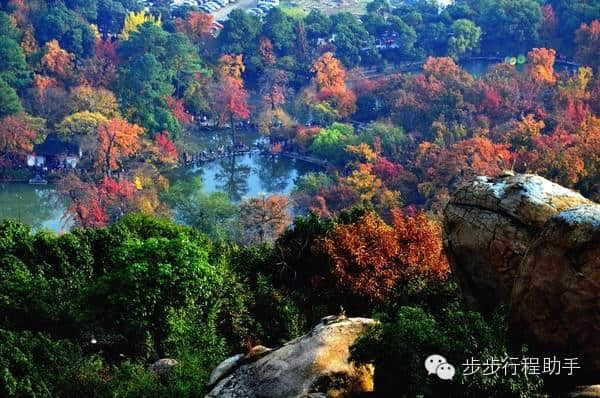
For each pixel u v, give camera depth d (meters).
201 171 133.12
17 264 43.25
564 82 137.88
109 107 139.00
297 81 170.50
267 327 38.66
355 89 154.38
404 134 127.81
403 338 22.45
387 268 38.19
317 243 41.41
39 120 132.88
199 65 160.75
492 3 182.00
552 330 23.88
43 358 32.50
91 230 47.88
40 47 172.50
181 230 48.94
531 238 26.94
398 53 180.25
